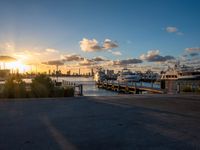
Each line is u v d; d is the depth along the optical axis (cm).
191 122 894
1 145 581
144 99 1762
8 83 1781
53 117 958
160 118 971
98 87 7606
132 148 569
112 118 952
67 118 938
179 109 1242
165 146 588
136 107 1303
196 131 749
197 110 1211
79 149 557
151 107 1309
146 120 922
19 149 552
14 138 644
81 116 989
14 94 1734
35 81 1891
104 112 1105
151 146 586
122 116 1002
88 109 1198
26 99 1600
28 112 1077
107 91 5806
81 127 782
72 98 1734
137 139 647
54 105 1339
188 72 5681
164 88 3575
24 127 775
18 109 1167
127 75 7794
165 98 1866
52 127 779
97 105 1365
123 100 1675
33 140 626
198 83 3256
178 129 773
